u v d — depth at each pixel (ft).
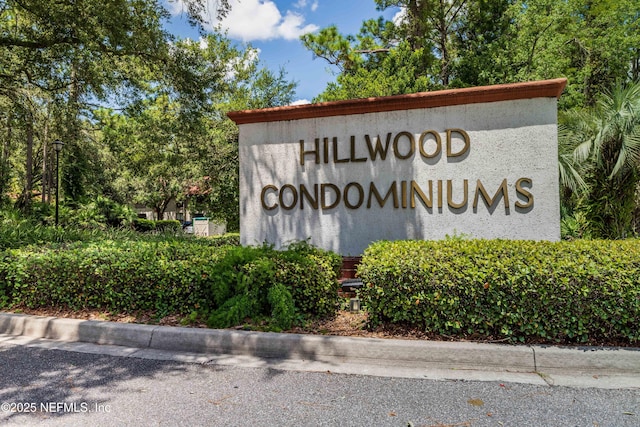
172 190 84.89
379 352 11.45
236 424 8.26
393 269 12.38
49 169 59.72
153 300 14.94
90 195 63.46
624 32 65.82
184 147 53.21
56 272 15.80
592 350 10.73
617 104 22.53
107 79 37.65
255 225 20.75
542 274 11.27
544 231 17.11
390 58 45.60
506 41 52.21
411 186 18.67
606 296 11.08
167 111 54.75
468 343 11.39
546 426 8.08
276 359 11.93
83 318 14.92
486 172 17.83
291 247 17.40
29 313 15.72
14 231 24.98
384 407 8.91
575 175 24.00
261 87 57.98
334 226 19.58
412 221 18.61
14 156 68.08
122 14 28.96
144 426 8.21
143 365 11.55
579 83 63.05
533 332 11.37
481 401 9.14
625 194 22.67
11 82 38.93
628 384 9.91
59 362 11.82
